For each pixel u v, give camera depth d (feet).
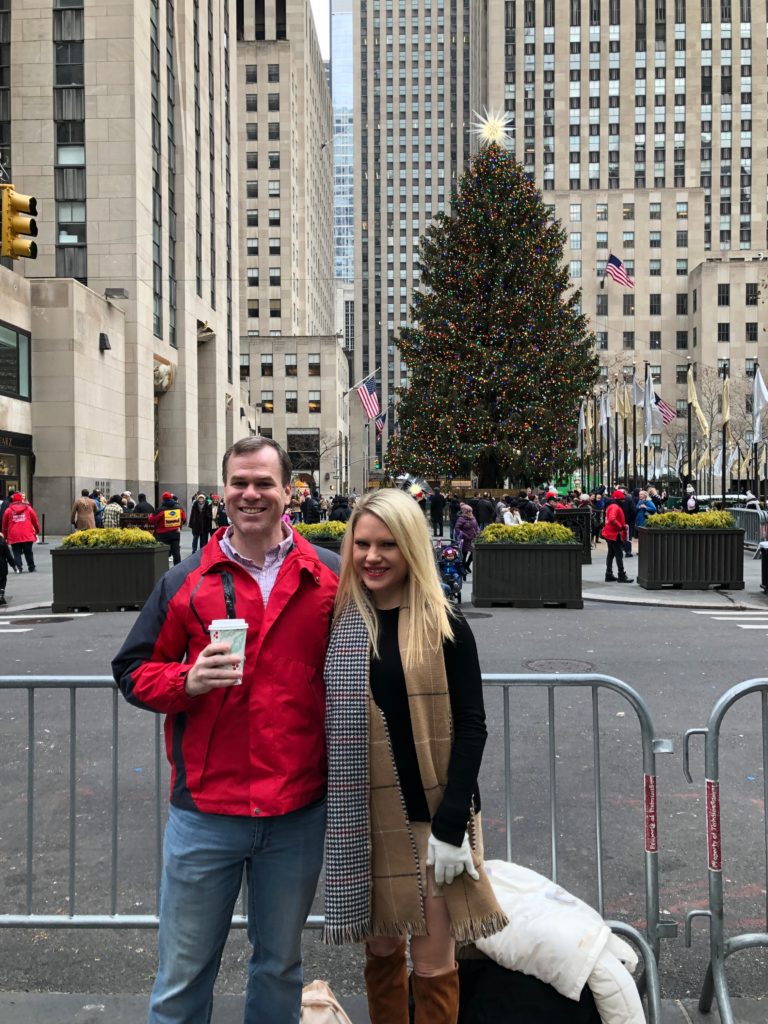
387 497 8.05
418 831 7.84
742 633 35.76
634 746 20.18
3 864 14.05
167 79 142.41
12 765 19.22
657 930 10.16
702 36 342.44
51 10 120.98
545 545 43.80
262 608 7.82
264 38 333.21
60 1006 9.82
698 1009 9.82
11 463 101.30
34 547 87.15
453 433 112.06
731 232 342.64
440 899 7.86
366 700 7.75
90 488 110.93
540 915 8.59
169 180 144.15
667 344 319.47
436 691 7.80
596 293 321.93
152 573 44.19
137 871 13.73
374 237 517.55
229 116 188.55
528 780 17.85
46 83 121.29
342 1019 8.88
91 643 34.32
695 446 224.33
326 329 446.60
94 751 20.20
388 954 8.29
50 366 105.81
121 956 11.25
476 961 8.73
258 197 309.42
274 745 7.65
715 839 9.77
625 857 14.05
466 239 118.11
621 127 342.85
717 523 50.47
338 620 8.07
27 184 121.70
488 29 350.43
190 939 7.74
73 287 106.01
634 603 45.19
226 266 184.14
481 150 127.34
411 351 122.11
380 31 517.14
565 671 28.09
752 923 11.93
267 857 7.79
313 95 379.35
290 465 8.43
